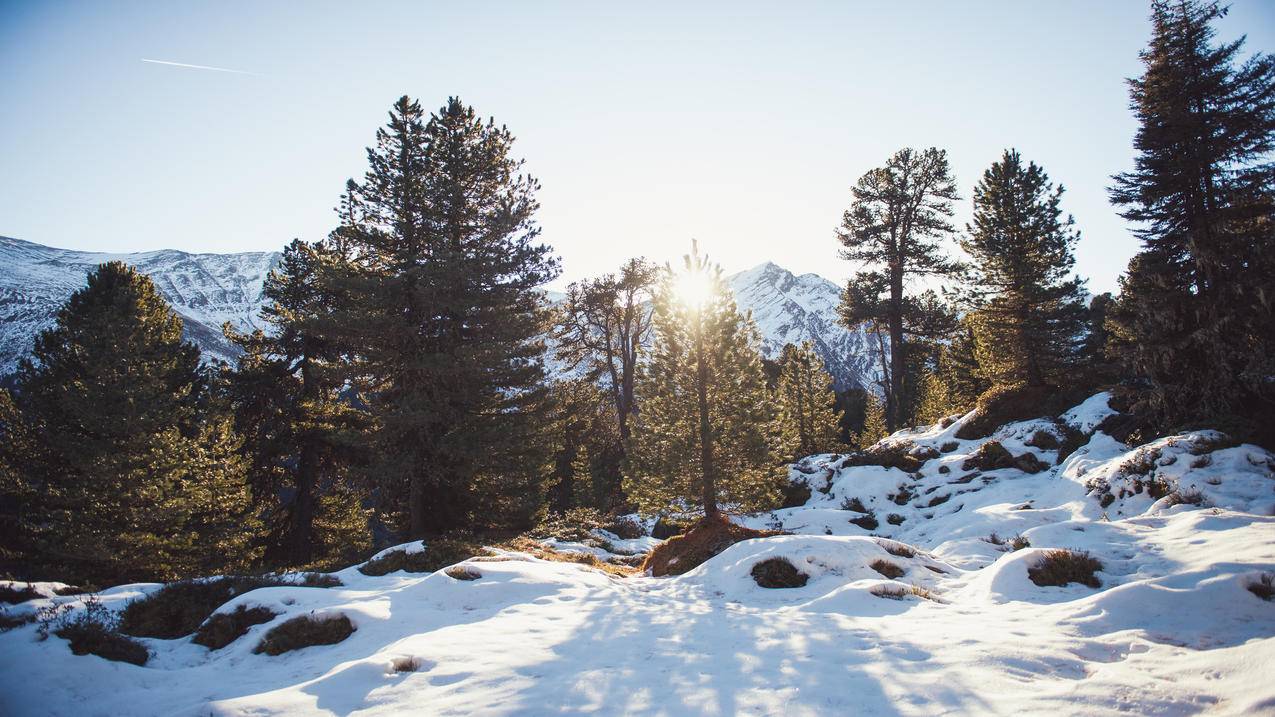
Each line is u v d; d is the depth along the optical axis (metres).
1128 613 7.05
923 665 6.01
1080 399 24.61
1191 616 6.68
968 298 31.56
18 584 11.34
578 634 8.23
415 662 6.96
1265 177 16.89
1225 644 5.89
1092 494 16.14
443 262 19.92
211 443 21.73
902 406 38.31
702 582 12.71
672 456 17.58
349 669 6.70
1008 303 29.02
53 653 7.60
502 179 24.33
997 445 22.98
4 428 20.19
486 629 8.44
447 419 20.14
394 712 5.67
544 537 21.94
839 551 12.29
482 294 21.44
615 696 5.66
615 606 10.08
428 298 19.64
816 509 22.88
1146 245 19.12
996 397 27.81
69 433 19.31
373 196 21.70
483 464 20.42
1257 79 17.33
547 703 5.56
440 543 15.61
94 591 12.09
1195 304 17.06
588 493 36.19
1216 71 17.88
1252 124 17.09
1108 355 19.50
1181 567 8.81
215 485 21.20
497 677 6.41
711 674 6.20
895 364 35.53
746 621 8.68
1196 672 5.03
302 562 23.91
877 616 8.74
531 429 21.70
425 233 21.59
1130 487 15.22
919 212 35.94
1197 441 14.95
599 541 22.56
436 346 20.89
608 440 41.75
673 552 16.42
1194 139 18.08
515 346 21.77
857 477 25.31
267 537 25.11
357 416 21.98
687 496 17.66
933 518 20.52
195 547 20.31
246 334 25.53
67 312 22.03
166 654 8.86
